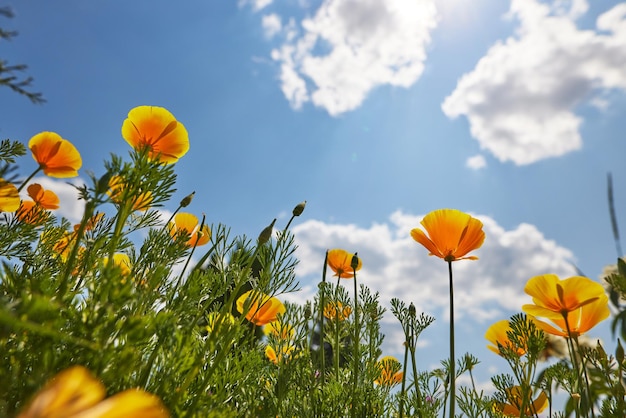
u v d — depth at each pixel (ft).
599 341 1.02
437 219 1.10
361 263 1.54
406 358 1.40
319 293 1.51
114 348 0.60
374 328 1.56
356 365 1.32
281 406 1.16
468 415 1.37
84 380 0.24
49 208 1.26
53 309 0.51
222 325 0.81
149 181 0.76
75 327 0.56
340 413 1.25
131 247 1.01
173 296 0.87
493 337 1.30
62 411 0.22
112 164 0.69
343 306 1.58
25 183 0.93
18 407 0.50
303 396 1.25
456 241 1.08
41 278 0.72
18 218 1.18
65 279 0.64
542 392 1.32
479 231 1.08
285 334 1.32
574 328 1.04
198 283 0.88
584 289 1.00
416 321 1.38
